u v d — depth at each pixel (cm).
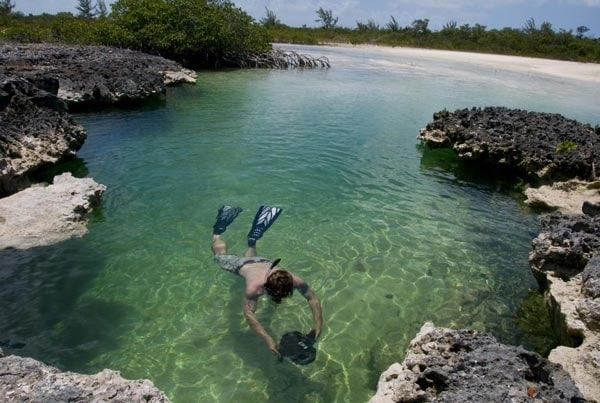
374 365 580
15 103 1212
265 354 583
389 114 1997
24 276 704
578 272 688
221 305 671
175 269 752
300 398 523
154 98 2144
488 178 1277
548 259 709
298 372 559
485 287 761
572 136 1303
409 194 1124
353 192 1110
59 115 1265
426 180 1227
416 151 1474
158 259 777
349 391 537
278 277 579
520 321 684
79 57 2400
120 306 658
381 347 612
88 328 611
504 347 468
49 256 759
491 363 443
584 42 6188
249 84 2738
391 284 751
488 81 3362
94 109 1861
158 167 1204
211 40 3484
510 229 970
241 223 916
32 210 852
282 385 539
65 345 580
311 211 991
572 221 759
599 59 5562
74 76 1933
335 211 998
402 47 7000
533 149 1220
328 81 2992
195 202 1001
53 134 1171
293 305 675
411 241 891
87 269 737
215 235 809
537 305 721
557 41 6378
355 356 593
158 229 877
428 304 708
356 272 778
